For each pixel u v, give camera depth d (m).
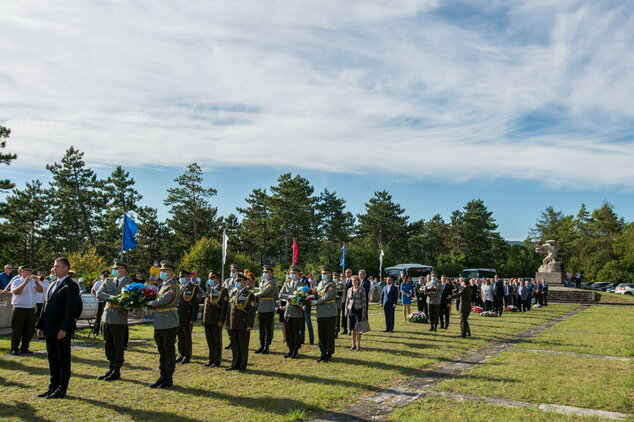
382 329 17.50
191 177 63.22
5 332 13.98
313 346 13.30
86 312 14.63
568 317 24.25
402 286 20.80
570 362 11.09
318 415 7.08
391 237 78.44
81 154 56.62
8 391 7.97
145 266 63.69
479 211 86.19
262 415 6.95
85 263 35.41
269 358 11.39
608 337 15.70
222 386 8.59
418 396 8.13
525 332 17.34
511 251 92.19
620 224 81.25
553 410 7.36
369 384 8.87
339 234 76.56
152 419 6.73
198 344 13.21
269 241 69.38
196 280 19.89
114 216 58.41
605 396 8.08
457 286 27.62
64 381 7.71
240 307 9.98
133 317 19.19
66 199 55.69
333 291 11.15
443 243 87.56
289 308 11.53
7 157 34.91
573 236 93.50
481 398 7.97
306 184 69.50
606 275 69.31
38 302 13.05
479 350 13.02
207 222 63.44
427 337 15.34
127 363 10.41
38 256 57.19
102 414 6.91
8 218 53.75
